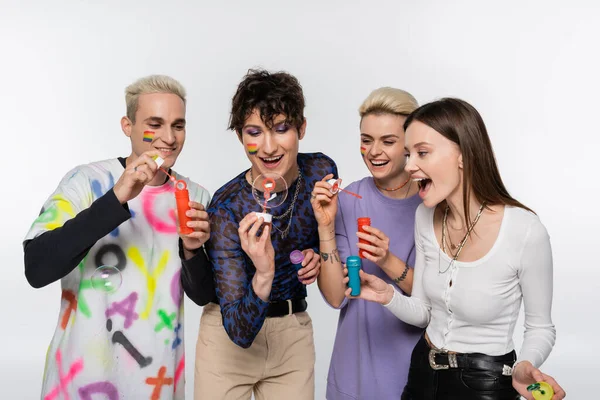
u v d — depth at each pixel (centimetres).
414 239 227
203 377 224
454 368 188
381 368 234
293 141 208
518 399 189
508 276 185
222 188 221
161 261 216
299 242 225
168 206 219
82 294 207
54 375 208
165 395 216
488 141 191
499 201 189
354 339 239
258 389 234
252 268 221
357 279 208
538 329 186
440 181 191
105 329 208
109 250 211
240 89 208
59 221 204
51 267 191
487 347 188
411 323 208
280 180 214
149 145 213
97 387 206
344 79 443
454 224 197
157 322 214
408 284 226
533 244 182
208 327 225
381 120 225
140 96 212
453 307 191
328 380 248
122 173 208
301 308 231
